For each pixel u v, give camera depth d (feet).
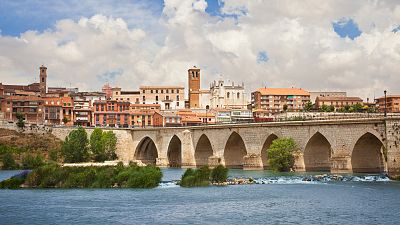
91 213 252.62
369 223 226.17
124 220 236.63
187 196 307.17
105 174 351.05
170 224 228.43
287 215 246.06
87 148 637.71
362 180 375.45
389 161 377.50
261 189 338.13
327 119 467.93
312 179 387.96
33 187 347.56
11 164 569.23
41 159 578.25
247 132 522.47
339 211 253.85
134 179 348.18
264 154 508.53
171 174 485.97
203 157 604.08
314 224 225.76
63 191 328.90
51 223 231.09
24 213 252.83
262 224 226.99
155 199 295.89
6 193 320.09
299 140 464.24
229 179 386.32
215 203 281.95
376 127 390.83
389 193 308.40
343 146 421.18
